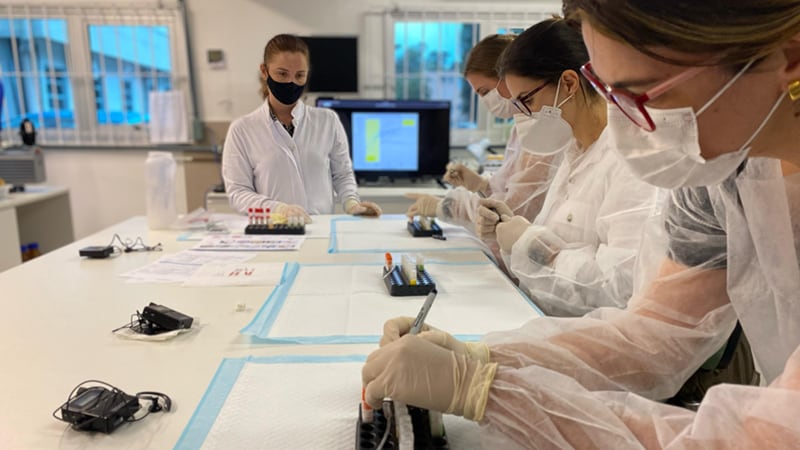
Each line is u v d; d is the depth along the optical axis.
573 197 1.37
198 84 3.77
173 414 0.72
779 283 0.69
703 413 0.56
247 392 0.77
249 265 1.41
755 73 0.52
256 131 2.28
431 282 1.22
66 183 3.89
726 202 0.71
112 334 0.98
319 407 0.74
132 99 3.80
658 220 0.93
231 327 1.02
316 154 2.37
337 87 3.69
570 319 0.86
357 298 1.17
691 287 0.77
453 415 0.72
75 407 0.69
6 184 3.16
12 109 3.75
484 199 1.70
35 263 1.45
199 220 2.00
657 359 0.76
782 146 0.60
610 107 0.67
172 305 1.13
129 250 1.59
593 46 0.56
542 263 1.28
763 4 0.47
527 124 1.40
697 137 0.57
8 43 3.66
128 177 3.90
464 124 3.90
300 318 1.05
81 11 3.64
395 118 3.37
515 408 0.63
